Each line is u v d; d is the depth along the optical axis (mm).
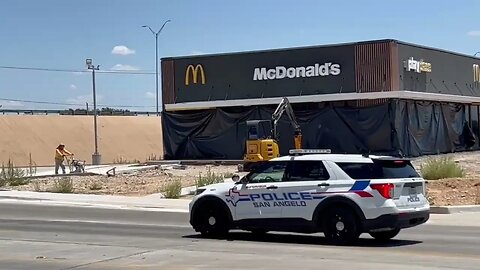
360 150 43844
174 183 29531
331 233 14797
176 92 49781
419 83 46781
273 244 15117
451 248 14344
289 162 15484
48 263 12562
